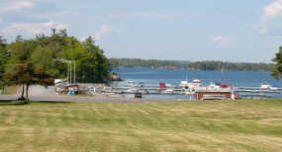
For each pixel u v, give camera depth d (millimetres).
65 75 198875
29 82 81938
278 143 33312
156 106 71688
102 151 26391
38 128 36625
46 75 84625
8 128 35438
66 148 26750
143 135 34031
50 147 26875
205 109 66188
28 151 25516
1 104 74500
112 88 149625
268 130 46031
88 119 53125
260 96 141000
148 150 27375
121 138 31625
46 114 56719
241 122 51312
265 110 63000
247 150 29219
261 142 33375
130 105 73812
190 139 32812
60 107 67812
